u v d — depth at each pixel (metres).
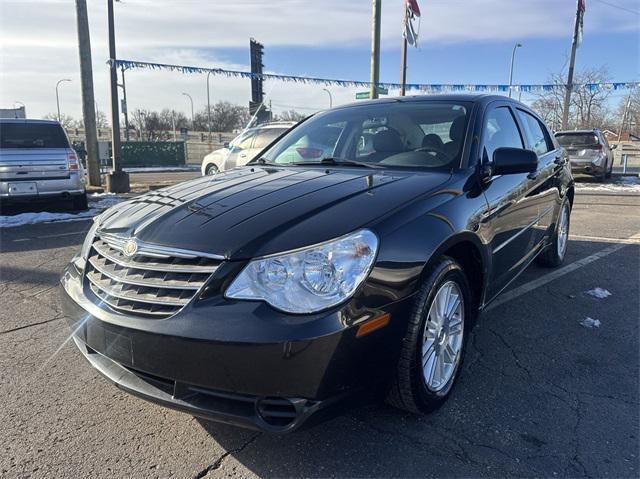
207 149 40.09
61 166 9.27
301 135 3.90
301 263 2.00
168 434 2.45
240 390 1.95
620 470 2.16
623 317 3.92
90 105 13.41
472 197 2.84
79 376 3.04
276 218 2.22
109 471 2.18
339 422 2.52
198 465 2.22
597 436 2.40
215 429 2.49
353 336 1.99
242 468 2.21
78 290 2.48
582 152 15.42
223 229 2.17
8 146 9.28
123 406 2.70
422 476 2.14
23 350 3.39
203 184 2.95
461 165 3.01
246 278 2.00
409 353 2.27
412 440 2.38
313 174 2.99
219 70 13.08
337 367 1.96
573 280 4.87
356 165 3.24
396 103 3.78
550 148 4.91
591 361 3.18
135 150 31.02
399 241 2.22
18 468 2.20
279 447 2.34
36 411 2.65
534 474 2.14
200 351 1.96
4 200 8.88
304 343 1.90
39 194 9.13
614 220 8.48
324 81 13.98
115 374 2.28
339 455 2.28
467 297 2.77
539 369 3.07
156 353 2.05
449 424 2.50
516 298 4.37
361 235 2.12
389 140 3.39
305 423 1.96
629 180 16.55
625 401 2.71
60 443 2.38
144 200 2.78
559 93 33.47
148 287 2.14
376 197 2.45
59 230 7.86
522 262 3.91
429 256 2.31
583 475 2.13
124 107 35.78
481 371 3.04
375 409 2.62
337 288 2.00
